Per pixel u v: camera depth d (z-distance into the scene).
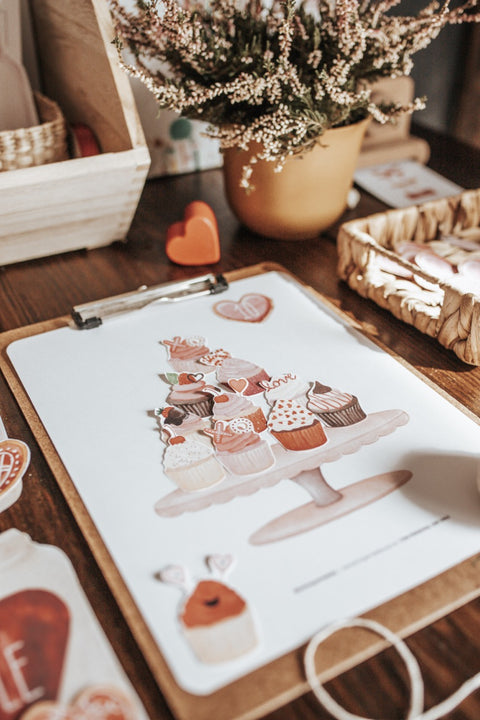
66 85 0.91
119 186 0.77
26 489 0.52
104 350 0.66
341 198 0.85
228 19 0.76
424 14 0.75
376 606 0.42
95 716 0.36
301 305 0.73
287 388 0.61
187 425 0.57
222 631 0.40
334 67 0.69
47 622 0.41
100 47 0.74
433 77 1.38
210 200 1.00
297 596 0.42
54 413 0.58
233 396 0.60
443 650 0.41
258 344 0.67
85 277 0.82
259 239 0.90
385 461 0.53
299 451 0.54
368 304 0.75
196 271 0.83
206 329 0.69
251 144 0.76
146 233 0.92
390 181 1.03
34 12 0.93
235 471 0.52
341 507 0.49
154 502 0.49
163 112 1.00
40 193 0.73
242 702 0.37
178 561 0.45
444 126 1.48
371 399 0.59
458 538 0.47
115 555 0.45
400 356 0.66
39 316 0.74
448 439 0.55
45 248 0.83
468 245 0.81
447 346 0.66
